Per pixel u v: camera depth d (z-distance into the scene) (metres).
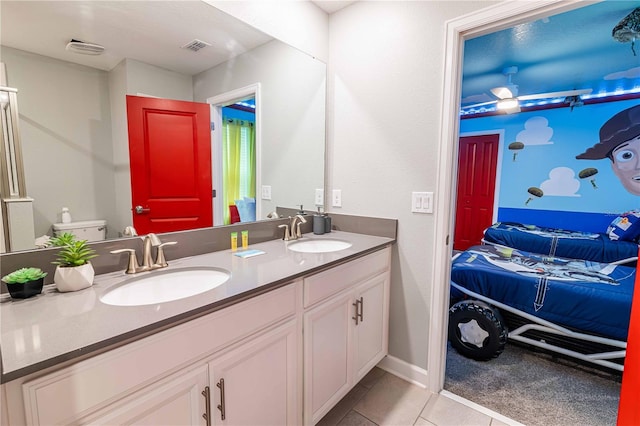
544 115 4.04
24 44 1.02
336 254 1.51
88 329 0.74
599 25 2.12
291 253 1.53
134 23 1.27
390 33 1.79
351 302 1.57
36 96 1.05
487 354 2.06
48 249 1.06
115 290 1.07
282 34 1.79
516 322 2.17
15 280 0.91
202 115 1.53
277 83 1.82
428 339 1.79
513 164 4.33
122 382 0.75
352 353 1.61
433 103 1.66
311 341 1.33
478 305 2.12
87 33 1.15
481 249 2.97
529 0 1.34
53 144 1.09
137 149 1.31
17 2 1.00
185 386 0.88
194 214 1.52
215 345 0.95
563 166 3.96
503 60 2.72
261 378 1.12
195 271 1.30
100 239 1.20
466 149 4.73
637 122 3.45
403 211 1.83
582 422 1.56
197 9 1.45
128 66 1.27
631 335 0.99
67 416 0.67
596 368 2.01
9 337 0.70
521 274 2.18
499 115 4.38
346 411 1.62
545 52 2.55
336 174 2.14
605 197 3.71
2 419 0.61
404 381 1.88
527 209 4.27
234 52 1.62
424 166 1.73
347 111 2.04
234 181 1.70
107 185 1.22
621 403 1.04
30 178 1.04
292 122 1.94
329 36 2.09
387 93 1.83
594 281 2.05
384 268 1.84
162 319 0.80
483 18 1.47
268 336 1.13
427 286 1.77
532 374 1.95
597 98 3.64
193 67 1.47
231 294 0.97
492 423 1.55
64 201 1.11
